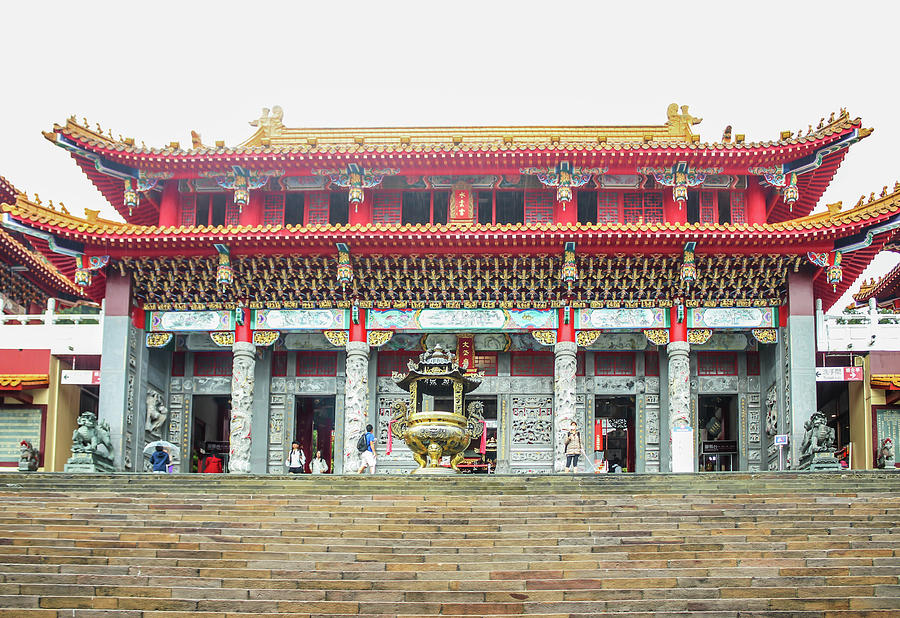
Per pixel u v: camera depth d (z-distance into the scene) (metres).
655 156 45.53
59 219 44.28
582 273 45.25
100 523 29.11
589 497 31.61
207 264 45.50
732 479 34.16
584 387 49.12
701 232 43.03
